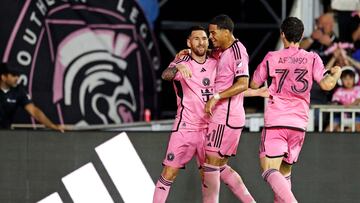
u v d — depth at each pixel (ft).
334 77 82.38
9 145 92.17
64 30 127.34
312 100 114.52
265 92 86.12
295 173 91.45
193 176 92.27
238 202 92.58
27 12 125.18
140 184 91.97
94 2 128.98
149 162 91.91
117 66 130.31
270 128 84.58
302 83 83.82
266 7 136.56
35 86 125.49
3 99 111.96
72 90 127.54
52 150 92.07
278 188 82.69
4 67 111.86
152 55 133.28
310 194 91.35
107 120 129.29
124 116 130.52
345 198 91.35
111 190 92.17
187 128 87.51
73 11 127.95
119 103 130.21
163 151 91.91
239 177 88.94
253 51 136.87
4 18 124.06
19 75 122.93
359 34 119.65
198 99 87.40
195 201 92.32
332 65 117.70
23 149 92.17
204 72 87.61
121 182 92.07
